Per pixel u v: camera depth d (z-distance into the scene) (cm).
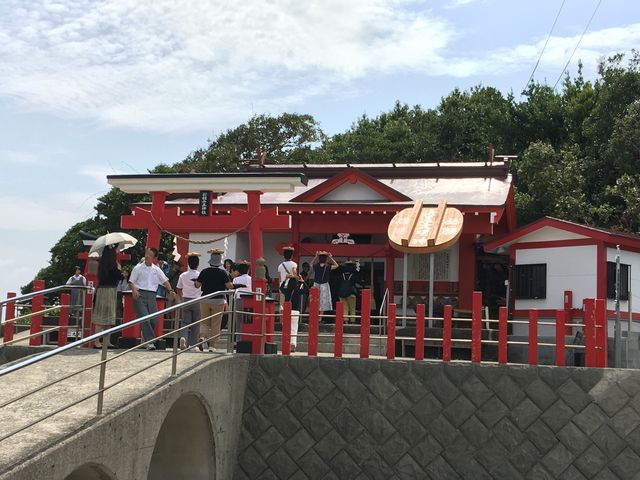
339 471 1194
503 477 1158
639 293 1875
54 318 1708
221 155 3844
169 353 1154
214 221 1642
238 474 1209
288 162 4034
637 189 2648
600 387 1157
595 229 1811
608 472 1136
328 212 2147
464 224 2077
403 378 1202
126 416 818
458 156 3819
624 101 3011
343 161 4006
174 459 1116
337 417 1208
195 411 1076
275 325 1714
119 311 1719
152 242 1662
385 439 1191
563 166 2923
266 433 1218
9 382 939
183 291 1384
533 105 3403
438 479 1170
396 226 1691
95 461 752
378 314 2162
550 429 1159
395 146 3947
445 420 1183
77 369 1015
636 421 1140
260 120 4250
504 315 1211
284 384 1228
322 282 1591
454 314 2030
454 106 3962
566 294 1794
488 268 2353
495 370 1184
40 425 749
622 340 1462
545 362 1537
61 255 3350
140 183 1650
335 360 1223
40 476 660
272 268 2277
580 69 3662
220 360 1116
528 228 1908
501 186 2261
